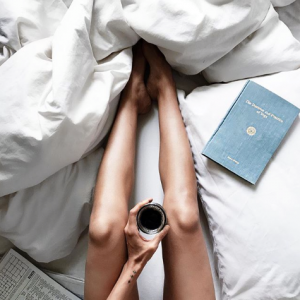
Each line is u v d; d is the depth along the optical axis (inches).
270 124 42.2
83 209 45.2
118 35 45.4
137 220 35.7
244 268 39.5
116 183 40.3
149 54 48.3
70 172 44.8
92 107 40.9
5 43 43.7
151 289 43.4
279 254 38.6
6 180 40.3
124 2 46.0
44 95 39.8
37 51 41.5
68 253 46.9
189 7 43.8
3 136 38.8
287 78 44.4
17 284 47.1
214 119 43.9
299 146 41.6
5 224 44.3
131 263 36.4
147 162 47.4
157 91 48.2
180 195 39.1
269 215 39.4
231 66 46.3
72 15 42.3
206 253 38.8
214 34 43.4
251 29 44.8
